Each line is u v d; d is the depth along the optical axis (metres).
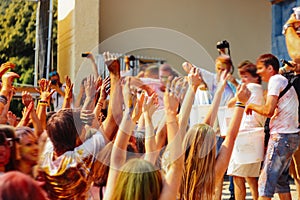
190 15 10.19
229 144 3.86
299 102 6.06
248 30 10.55
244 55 10.53
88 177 3.49
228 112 5.18
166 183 2.94
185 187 3.54
